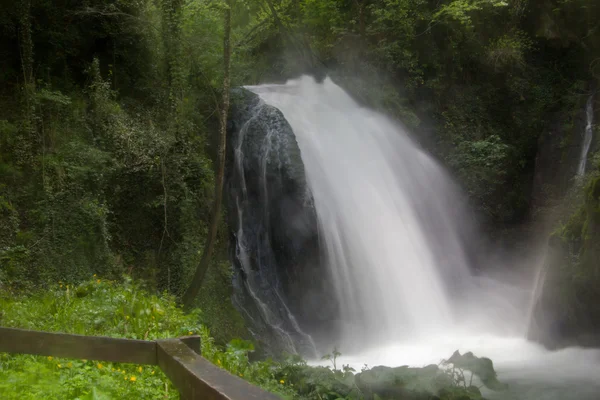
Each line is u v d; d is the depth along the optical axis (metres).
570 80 24.70
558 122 24.03
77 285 12.88
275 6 24.12
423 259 19.70
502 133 24.50
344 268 17.19
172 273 15.02
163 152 15.62
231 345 9.26
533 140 24.41
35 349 4.16
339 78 23.27
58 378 5.50
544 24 24.86
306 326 16.38
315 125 19.50
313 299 16.41
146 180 15.32
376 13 23.86
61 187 13.43
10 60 14.74
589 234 15.00
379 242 18.47
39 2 15.27
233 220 17.47
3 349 4.28
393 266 18.45
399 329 17.61
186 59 17.95
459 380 10.81
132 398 5.57
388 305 17.78
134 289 12.13
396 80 23.89
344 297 16.89
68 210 13.46
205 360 3.12
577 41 24.62
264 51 25.36
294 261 16.50
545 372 13.62
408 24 23.77
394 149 21.44
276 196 16.83
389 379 10.30
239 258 17.03
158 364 3.55
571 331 15.55
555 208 22.48
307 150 18.19
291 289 16.48
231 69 19.52
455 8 22.92
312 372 10.11
